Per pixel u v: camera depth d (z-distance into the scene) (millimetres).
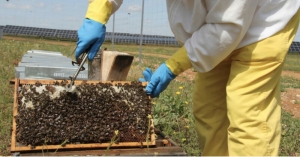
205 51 2023
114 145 2225
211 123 2480
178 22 2260
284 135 4215
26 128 2111
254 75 2000
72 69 3846
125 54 2699
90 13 2438
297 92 8680
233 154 2078
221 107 2463
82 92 2303
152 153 2207
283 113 5672
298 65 20797
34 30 40094
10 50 11438
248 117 1994
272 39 1974
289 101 7387
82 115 2244
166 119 4273
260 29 1995
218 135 2482
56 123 2174
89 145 2186
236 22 1865
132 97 2387
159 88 2373
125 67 2697
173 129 4172
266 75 1996
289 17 1989
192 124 4281
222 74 2385
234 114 2037
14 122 2146
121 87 2404
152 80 2367
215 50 1986
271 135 2000
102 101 2312
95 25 2389
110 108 2311
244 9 1854
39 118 2158
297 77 13969
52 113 2195
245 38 2023
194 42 2088
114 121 2287
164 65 2355
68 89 2230
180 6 2252
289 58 27859
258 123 1992
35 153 2094
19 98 2207
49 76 3779
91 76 3361
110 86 2396
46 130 2137
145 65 12188
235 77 2072
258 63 1992
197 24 2125
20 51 11766
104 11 2443
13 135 2104
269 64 1983
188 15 2219
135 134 2291
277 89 2129
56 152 2098
